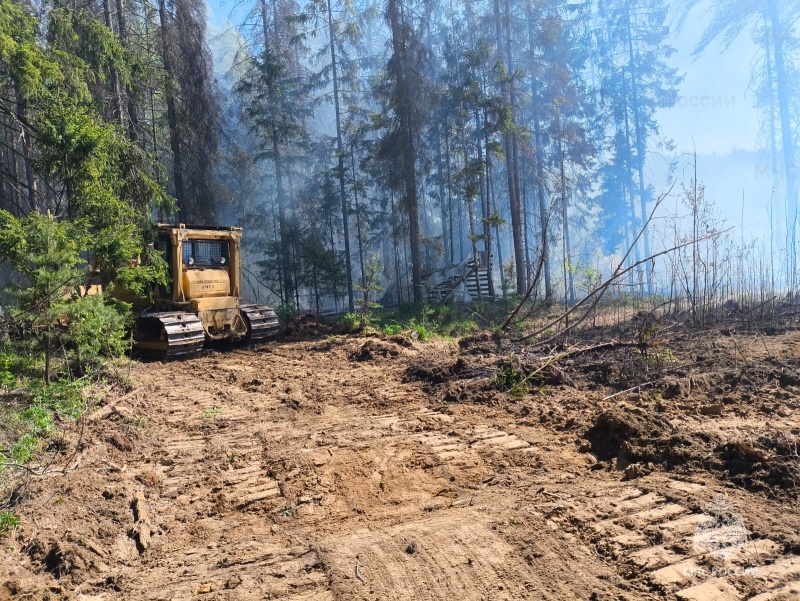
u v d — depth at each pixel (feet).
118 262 31.04
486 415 22.66
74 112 35.68
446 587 11.28
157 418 24.09
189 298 40.47
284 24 87.81
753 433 16.97
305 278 75.82
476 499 15.31
